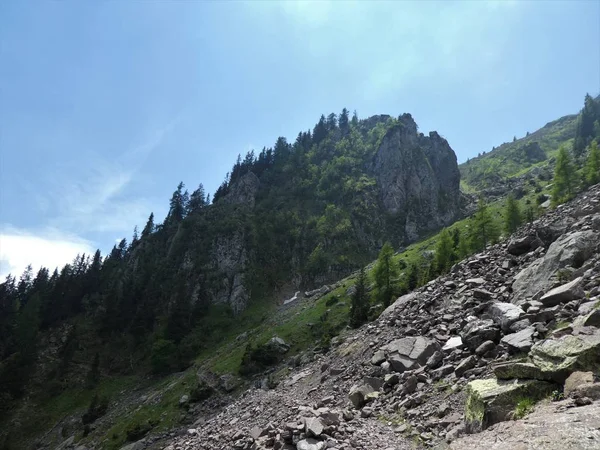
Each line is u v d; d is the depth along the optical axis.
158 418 70.50
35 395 101.69
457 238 95.50
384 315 38.69
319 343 74.75
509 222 78.31
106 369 112.94
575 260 22.48
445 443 12.12
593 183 75.50
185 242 164.75
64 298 145.12
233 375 77.12
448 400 15.48
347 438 14.83
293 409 24.55
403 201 185.00
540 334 15.60
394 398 19.08
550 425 8.59
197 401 72.38
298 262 159.00
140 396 90.62
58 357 117.56
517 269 28.95
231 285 143.88
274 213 185.50
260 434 20.11
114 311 132.62
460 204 193.25
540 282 22.95
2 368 109.69
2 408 95.94
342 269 150.50
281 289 147.38
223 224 167.75
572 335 11.86
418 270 86.00
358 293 79.69
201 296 134.75
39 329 131.38
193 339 115.62
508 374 12.22
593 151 81.50
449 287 31.98
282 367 72.81
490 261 34.41
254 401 33.69
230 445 21.44
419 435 14.00
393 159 196.62
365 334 35.00
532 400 10.60
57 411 95.62
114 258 193.75
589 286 18.36
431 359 20.61
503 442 8.75
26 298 159.38
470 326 20.70
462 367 17.19
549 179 161.00
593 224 26.47
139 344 122.38
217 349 108.19
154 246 177.50
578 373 10.11
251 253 157.25
